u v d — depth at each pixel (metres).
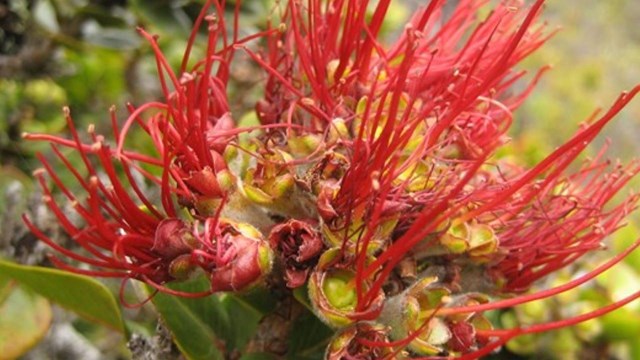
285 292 0.14
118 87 0.26
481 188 0.14
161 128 0.14
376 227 0.13
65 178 0.22
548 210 0.15
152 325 0.19
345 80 0.14
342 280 0.13
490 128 0.15
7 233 0.19
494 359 0.19
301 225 0.13
